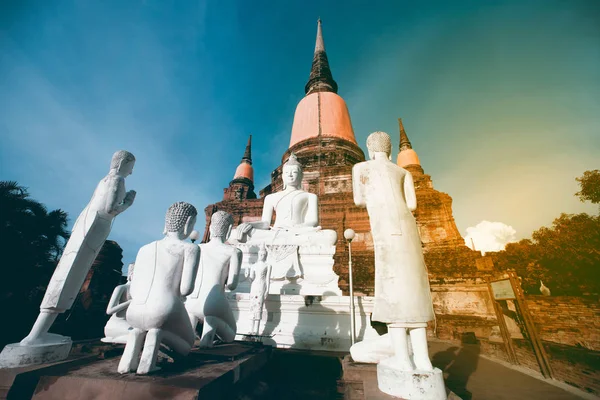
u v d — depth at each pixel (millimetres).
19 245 9898
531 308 15195
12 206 10531
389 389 3211
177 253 3463
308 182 22297
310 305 6480
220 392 2768
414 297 3441
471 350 9703
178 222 3717
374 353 4238
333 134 24812
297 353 5574
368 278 17094
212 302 4523
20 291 9555
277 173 25812
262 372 4242
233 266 4750
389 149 4566
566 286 16828
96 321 11859
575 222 15266
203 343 4312
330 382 4422
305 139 25188
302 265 8062
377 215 3977
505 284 8008
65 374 2822
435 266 17281
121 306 5164
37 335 4090
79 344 5086
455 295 15906
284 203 10078
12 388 3002
